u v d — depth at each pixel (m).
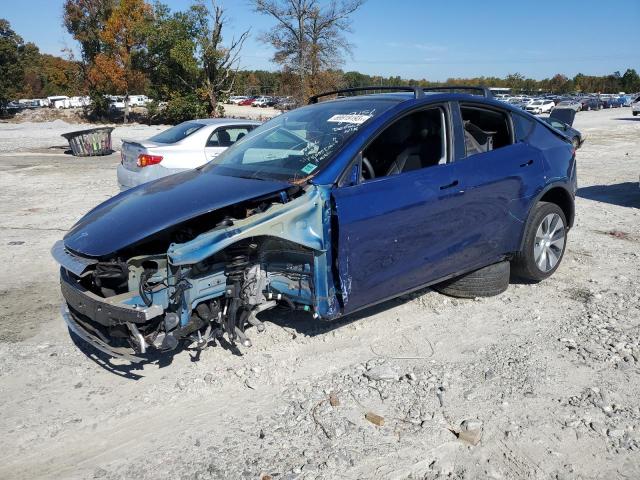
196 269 3.54
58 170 15.14
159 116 46.28
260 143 4.70
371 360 3.97
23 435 3.24
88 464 3.00
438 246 4.36
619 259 6.14
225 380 3.76
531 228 5.08
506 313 4.73
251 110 57.19
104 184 12.41
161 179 4.75
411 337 4.33
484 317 4.67
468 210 4.50
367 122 4.20
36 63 93.75
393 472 2.86
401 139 4.56
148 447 3.12
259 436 3.17
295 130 4.60
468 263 4.67
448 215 4.36
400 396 3.52
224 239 3.42
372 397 3.52
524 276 5.31
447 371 3.81
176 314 3.54
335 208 3.75
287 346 4.20
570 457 2.96
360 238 3.85
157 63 44.28
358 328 4.47
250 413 3.40
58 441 3.19
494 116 5.08
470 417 3.29
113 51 47.09
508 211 4.82
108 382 3.80
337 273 3.83
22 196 10.95
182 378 3.80
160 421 3.35
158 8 43.44
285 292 3.94
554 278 5.57
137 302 3.48
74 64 50.53
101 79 47.44
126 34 45.91
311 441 3.11
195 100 43.19
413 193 4.12
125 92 47.81
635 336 4.26
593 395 3.48
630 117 39.06
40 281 5.89
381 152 4.50
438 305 4.91
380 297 4.10
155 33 42.06
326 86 43.84
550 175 5.16
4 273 6.15
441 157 4.50
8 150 21.55
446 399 3.48
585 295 5.11
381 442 3.09
